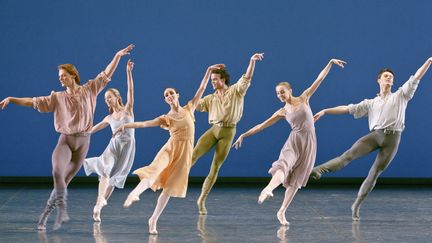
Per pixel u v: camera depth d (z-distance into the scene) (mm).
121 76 20516
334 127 20703
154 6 20547
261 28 20656
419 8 20656
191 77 20641
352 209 14336
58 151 12883
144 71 20578
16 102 12805
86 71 20484
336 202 17031
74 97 12922
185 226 13281
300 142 13500
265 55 20656
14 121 20484
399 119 14062
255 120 20703
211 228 13070
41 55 20438
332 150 20719
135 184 20484
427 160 20875
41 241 11648
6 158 20531
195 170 20875
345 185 20641
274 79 20688
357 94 20703
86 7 20469
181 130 12547
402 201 17250
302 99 13594
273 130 20766
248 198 17656
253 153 20828
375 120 14117
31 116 20531
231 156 20828
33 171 20609
